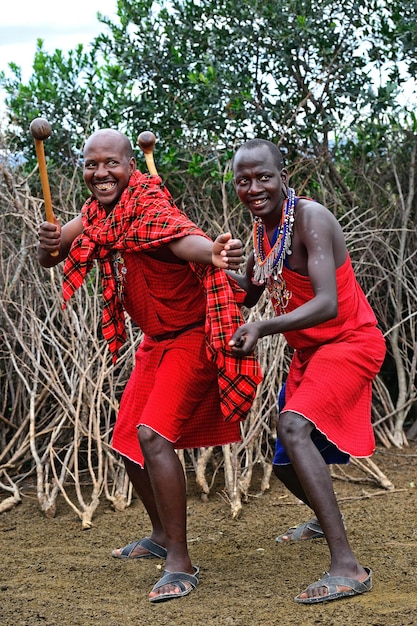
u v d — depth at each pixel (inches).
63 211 233.8
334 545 135.3
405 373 253.0
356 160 261.3
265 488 203.8
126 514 192.7
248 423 208.4
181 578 141.0
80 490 209.5
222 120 252.5
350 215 256.7
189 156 255.8
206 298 142.5
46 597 141.0
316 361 141.2
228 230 237.0
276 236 144.1
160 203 143.3
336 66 252.2
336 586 132.9
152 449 142.3
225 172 241.3
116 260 147.0
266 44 253.1
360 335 143.5
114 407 204.8
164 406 143.5
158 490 142.1
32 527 185.8
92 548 170.2
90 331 215.9
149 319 149.5
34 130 140.1
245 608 132.1
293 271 143.6
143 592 143.3
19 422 227.3
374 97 250.2
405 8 248.1
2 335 229.9
